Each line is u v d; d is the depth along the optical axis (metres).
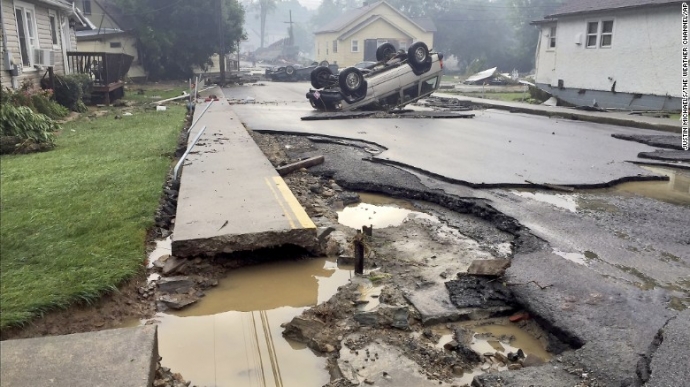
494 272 4.56
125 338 3.44
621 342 3.44
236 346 3.75
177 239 4.80
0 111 10.71
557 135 12.82
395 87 17.92
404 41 56.16
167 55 40.53
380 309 4.05
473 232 5.95
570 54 23.00
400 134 12.77
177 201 6.35
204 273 4.80
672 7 17.91
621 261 4.85
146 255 5.12
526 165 8.93
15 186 7.41
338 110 17.69
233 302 4.39
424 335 3.79
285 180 8.07
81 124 14.58
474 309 4.09
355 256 4.77
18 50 16.23
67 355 3.26
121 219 5.81
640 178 8.12
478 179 7.84
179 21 40.41
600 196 7.18
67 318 3.95
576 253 5.05
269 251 5.11
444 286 4.50
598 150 10.56
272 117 16.48
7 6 15.44
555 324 3.72
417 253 5.30
